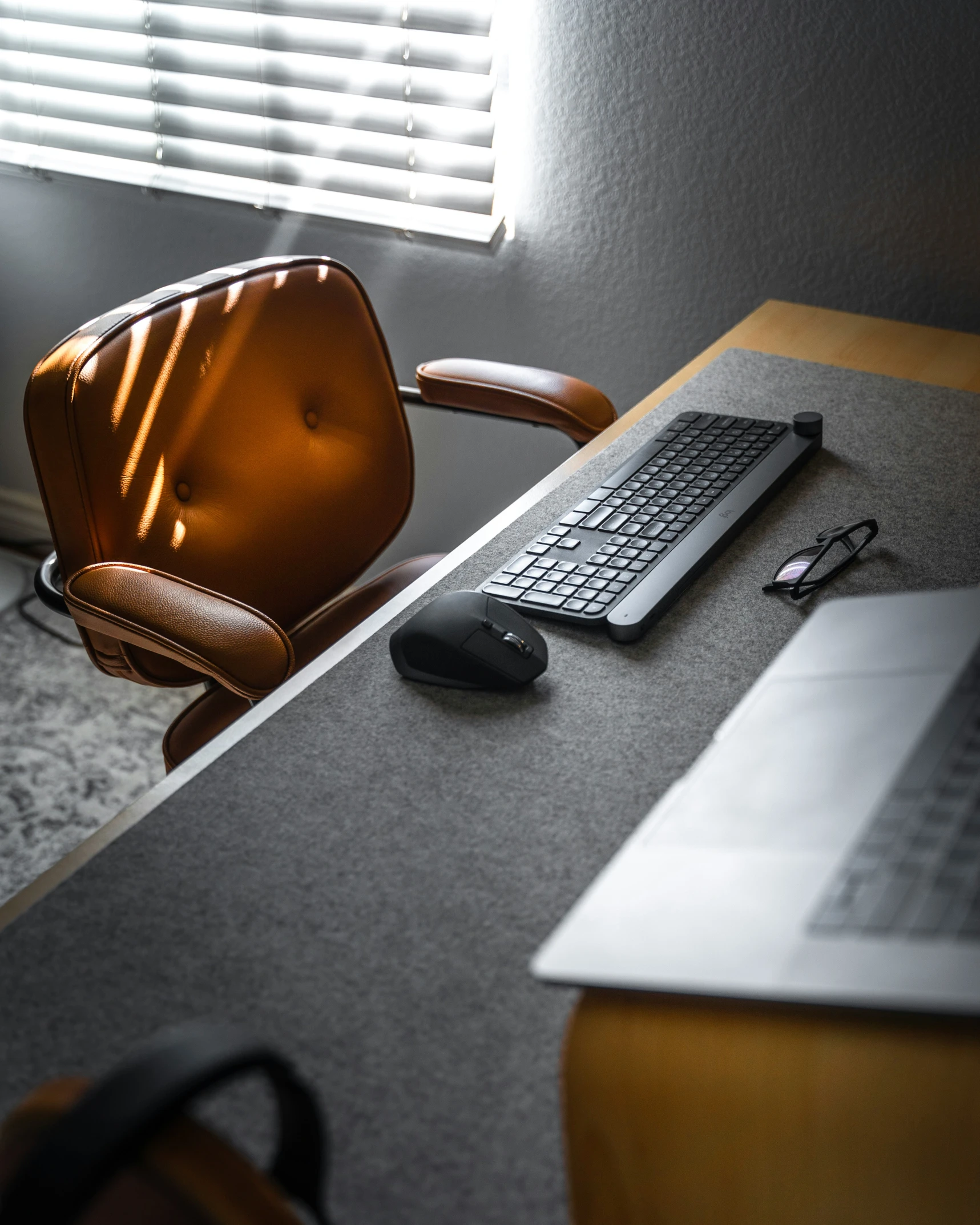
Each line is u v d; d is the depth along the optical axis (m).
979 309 1.50
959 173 1.44
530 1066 0.51
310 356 1.29
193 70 1.84
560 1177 0.47
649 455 1.05
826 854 0.49
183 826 0.65
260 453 1.24
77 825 1.85
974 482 1.01
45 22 1.93
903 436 1.11
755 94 1.51
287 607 1.30
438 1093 0.50
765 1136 0.49
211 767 0.70
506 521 0.98
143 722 2.10
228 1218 0.29
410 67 1.68
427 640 0.76
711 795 0.54
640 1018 0.51
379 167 1.80
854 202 1.52
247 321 1.22
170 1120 0.31
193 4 1.79
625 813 0.66
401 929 0.58
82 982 0.56
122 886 0.61
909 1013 0.42
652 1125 0.49
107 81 1.93
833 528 0.94
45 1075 0.51
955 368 1.29
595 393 1.35
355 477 1.34
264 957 0.57
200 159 1.92
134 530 1.11
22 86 2.02
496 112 1.68
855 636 0.64
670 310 1.71
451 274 1.85
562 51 1.60
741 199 1.58
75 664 2.24
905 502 0.98
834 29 1.43
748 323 1.46
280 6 1.72
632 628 0.80
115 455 1.08
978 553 0.90
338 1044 0.52
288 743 0.72
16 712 2.12
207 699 1.25
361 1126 0.49
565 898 0.60
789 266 1.59
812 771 0.54
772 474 1.00
